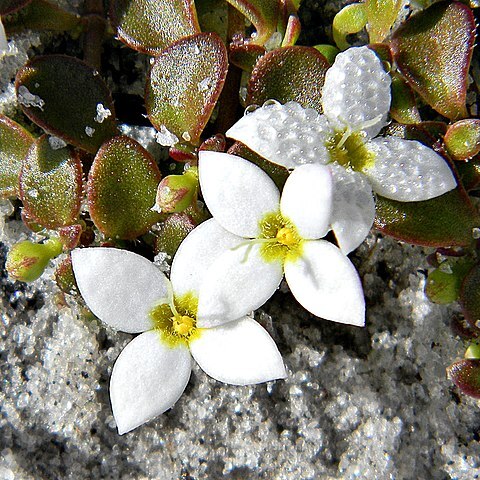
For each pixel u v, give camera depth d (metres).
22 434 0.05
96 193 0.05
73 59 0.05
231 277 0.05
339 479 0.05
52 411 0.05
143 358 0.05
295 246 0.05
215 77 0.05
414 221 0.05
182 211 0.05
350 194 0.05
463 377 0.05
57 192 0.05
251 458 0.05
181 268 0.05
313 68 0.05
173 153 0.05
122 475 0.05
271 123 0.05
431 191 0.05
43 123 0.05
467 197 0.05
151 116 0.05
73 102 0.05
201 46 0.05
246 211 0.05
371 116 0.05
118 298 0.05
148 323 0.05
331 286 0.05
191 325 0.05
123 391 0.05
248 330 0.05
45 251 0.05
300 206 0.05
